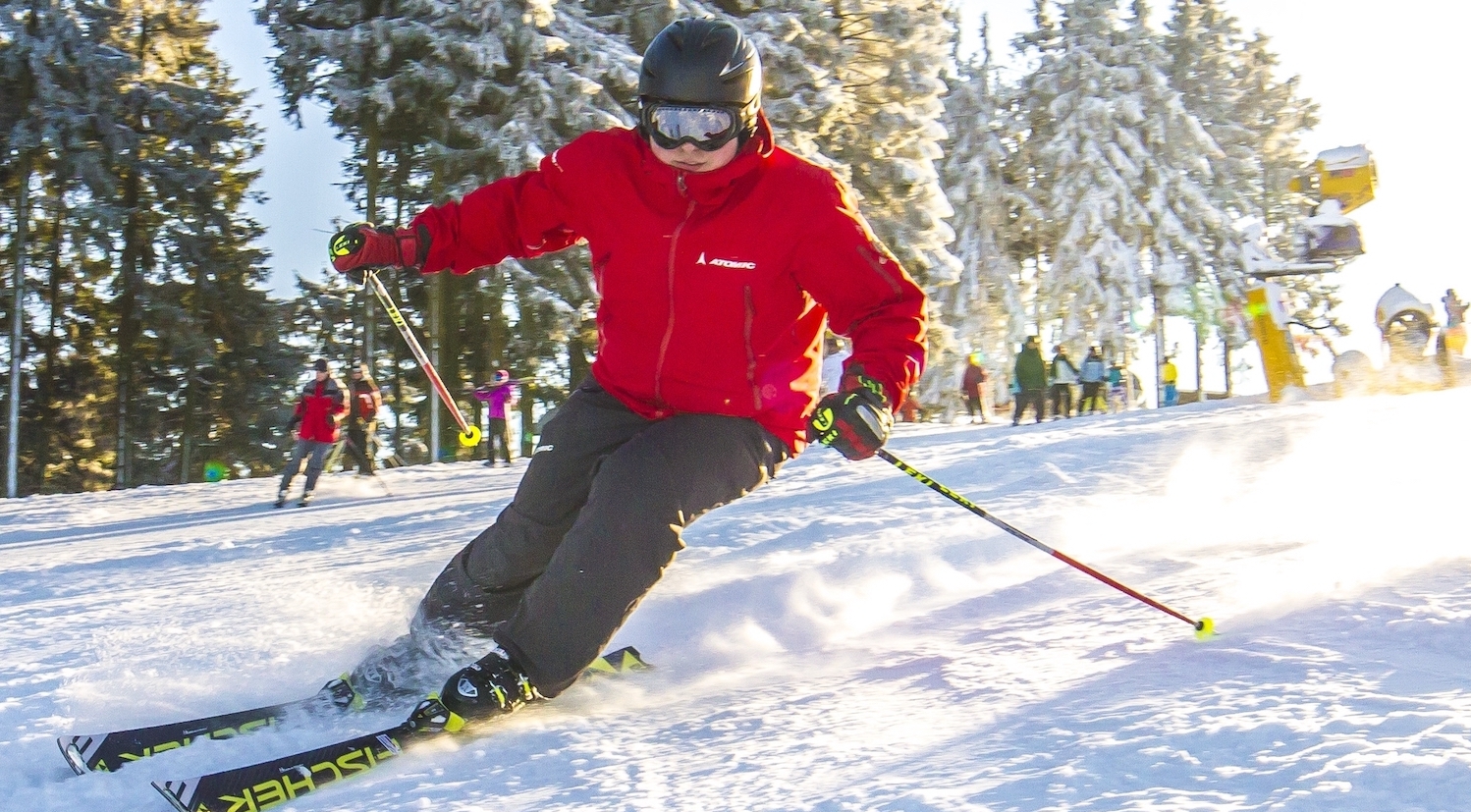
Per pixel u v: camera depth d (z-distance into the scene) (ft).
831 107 78.38
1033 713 6.77
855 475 30.60
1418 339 55.52
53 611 16.96
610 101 71.67
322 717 9.19
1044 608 10.03
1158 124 123.65
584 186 8.86
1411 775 4.96
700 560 15.94
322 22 74.49
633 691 9.14
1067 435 39.73
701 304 8.58
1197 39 151.74
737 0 81.87
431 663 9.39
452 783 7.05
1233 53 170.50
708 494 8.60
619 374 9.14
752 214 8.36
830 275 8.51
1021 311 126.52
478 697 8.06
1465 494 14.82
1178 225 121.70
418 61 71.87
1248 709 6.18
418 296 86.79
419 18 72.08
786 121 77.82
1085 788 5.35
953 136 129.39
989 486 23.88
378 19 70.28
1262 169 159.84
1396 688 6.32
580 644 8.29
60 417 98.58
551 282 72.49
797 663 9.32
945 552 14.47
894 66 92.43
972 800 5.42
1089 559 13.00
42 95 85.40
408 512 33.45
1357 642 7.41
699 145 7.97
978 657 8.38
